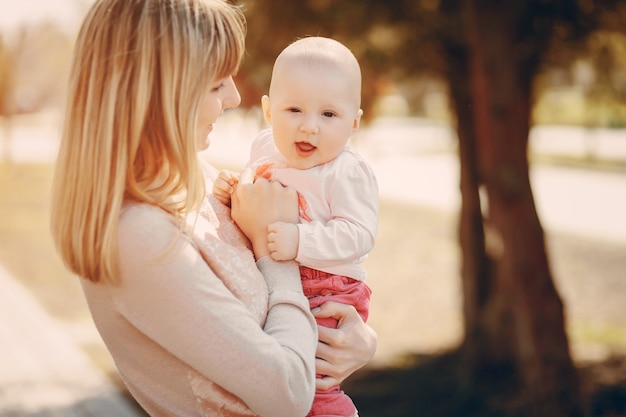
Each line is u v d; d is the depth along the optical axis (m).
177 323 1.43
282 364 1.49
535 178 23.83
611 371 8.24
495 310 8.11
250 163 2.02
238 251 1.62
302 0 6.66
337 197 1.79
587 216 17.47
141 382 1.54
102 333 1.53
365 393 8.17
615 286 11.83
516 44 6.93
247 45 6.39
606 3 6.77
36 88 27.45
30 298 9.28
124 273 1.43
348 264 1.78
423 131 45.78
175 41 1.47
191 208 1.47
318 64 1.79
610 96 8.17
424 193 22.22
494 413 7.11
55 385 6.05
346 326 1.74
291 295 1.62
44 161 28.23
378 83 8.23
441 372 8.66
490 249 8.52
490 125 6.21
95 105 1.45
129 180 1.46
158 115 1.48
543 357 6.25
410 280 13.26
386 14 7.31
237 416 1.55
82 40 1.50
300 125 1.79
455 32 7.66
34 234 16.73
